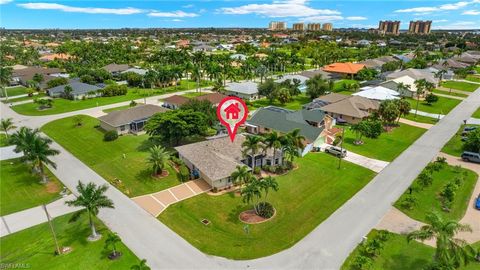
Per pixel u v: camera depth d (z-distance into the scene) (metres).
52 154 52.75
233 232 39.94
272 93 104.00
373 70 153.12
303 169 57.53
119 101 108.56
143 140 72.31
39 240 38.84
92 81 126.81
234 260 35.09
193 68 132.25
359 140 71.38
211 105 76.50
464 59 185.25
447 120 87.38
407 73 120.50
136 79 131.88
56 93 113.06
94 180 54.31
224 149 58.66
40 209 45.91
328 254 35.81
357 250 36.34
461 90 124.25
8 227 41.62
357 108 86.38
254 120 77.62
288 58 176.38
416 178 54.09
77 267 34.00
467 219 42.41
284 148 55.12
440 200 47.22
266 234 39.50
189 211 44.56
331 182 52.84
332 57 191.25
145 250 36.69
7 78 111.50
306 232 39.78
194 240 38.50
